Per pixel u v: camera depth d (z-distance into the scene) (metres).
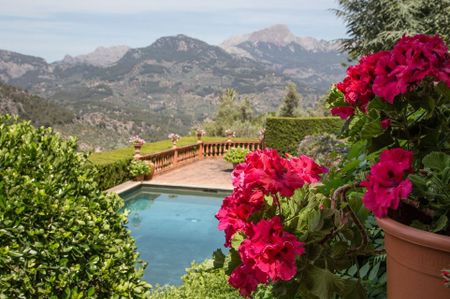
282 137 18.92
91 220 2.91
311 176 1.60
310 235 1.41
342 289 1.36
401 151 1.32
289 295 1.43
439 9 17.77
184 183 15.48
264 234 1.29
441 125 1.52
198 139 22.30
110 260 2.98
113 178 14.23
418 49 1.34
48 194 2.74
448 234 1.33
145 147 18.97
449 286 1.11
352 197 1.59
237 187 1.51
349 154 1.91
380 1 18.19
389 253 1.31
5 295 2.49
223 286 4.81
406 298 1.23
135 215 12.30
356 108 1.79
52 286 2.68
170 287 5.35
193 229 11.03
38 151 2.90
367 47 18.88
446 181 1.28
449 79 1.32
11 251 2.49
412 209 1.40
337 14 20.02
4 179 2.63
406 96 1.44
